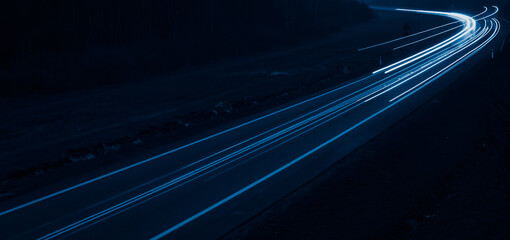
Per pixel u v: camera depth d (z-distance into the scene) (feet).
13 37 102.32
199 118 66.64
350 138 51.44
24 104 79.51
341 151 46.44
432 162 43.96
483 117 61.72
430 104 69.46
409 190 37.06
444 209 34.35
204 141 52.47
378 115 63.00
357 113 64.69
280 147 48.44
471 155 46.42
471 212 34.14
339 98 77.36
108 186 37.91
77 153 49.52
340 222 30.66
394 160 43.96
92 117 67.97
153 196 35.19
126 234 28.60
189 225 29.76
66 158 47.47
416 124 57.88
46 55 103.91
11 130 60.95
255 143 50.49
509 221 33.19
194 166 42.80
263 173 40.04
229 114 68.49
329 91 85.30
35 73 91.71
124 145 53.21
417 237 29.58
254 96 81.30
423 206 34.32
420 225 31.42
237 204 33.19
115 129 59.88
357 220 31.09
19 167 44.29
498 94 78.38
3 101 81.76
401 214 32.58
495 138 53.57
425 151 47.09
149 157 46.73
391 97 76.07
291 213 31.65
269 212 31.78
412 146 48.62
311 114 65.21
